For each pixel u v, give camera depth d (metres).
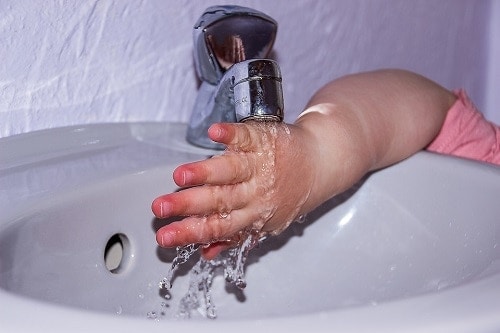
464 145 0.72
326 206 0.65
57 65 0.63
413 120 0.64
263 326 0.34
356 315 0.35
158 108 0.71
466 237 0.58
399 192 0.64
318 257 0.64
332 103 0.59
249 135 0.47
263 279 0.62
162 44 0.70
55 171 0.57
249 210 0.48
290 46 0.81
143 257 0.58
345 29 0.87
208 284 0.60
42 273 0.50
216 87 0.62
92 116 0.66
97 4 0.65
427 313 0.35
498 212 0.56
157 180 0.59
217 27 0.58
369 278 0.62
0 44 0.60
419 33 0.97
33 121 0.63
